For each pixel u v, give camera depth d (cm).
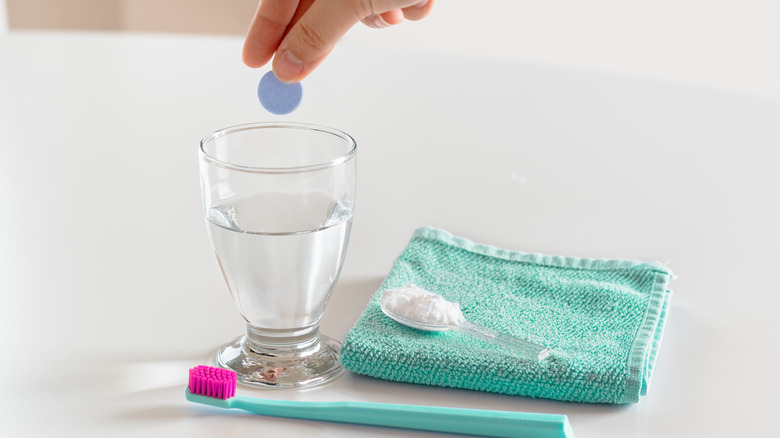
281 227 85
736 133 126
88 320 93
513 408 85
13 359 88
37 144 122
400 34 252
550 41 240
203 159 85
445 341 88
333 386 87
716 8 221
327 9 87
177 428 83
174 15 276
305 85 135
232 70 143
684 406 85
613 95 135
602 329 89
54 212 108
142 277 98
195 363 89
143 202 110
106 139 123
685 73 227
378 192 112
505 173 117
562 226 107
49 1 273
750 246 104
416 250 98
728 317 95
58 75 140
